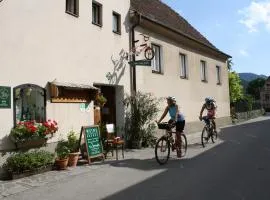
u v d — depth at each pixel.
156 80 17.11
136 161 11.29
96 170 9.95
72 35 11.84
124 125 14.58
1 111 9.18
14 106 9.52
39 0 10.48
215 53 25.41
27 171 9.20
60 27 11.30
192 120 21.05
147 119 14.84
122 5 14.79
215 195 7.16
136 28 15.62
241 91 46.50
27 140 9.66
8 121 9.36
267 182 8.19
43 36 10.60
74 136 11.21
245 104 40.12
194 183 8.18
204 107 15.39
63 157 10.33
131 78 15.11
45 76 10.62
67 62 11.55
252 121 34.91
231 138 17.70
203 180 8.46
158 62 17.72
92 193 7.54
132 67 15.17
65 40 11.50
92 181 8.62
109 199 7.07
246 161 10.95
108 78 13.63
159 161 10.50
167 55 18.36
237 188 7.68
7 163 9.20
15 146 9.51
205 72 23.92
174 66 19.09
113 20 14.36
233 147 14.25
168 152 10.86
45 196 7.42
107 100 14.39
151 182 8.38
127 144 14.59
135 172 9.55
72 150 10.98
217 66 26.56
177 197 7.07
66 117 11.35
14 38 9.62
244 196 7.06
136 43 15.53
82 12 12.38
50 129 10.21
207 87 23.98
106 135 12.12
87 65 12.50
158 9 21.16
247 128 24.64
